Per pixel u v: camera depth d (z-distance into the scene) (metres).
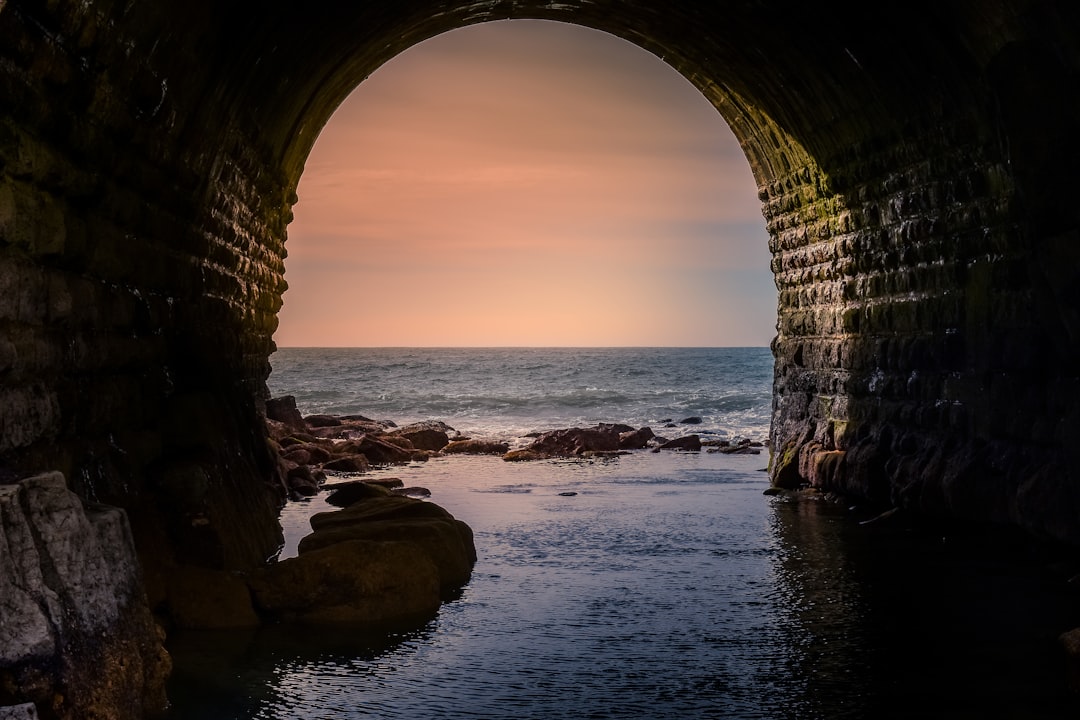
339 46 15.70
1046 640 9.21
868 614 10.16
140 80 8.91
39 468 7.47
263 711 7.42
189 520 10.20
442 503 18.00
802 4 13.91
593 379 93.44
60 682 5.89
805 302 19.11
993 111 11.23
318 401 58.88
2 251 6.83
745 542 14.05
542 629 9.69
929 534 14.59
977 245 13.02
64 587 6.24
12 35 6.46
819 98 15.94
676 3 16.62
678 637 9.40
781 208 19.56
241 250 15.48
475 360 151.50
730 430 39.31
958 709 7.49
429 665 8.55
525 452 27.67
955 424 13.67
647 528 15.23
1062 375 11.52
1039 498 11.59
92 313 8.62
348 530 11.97
